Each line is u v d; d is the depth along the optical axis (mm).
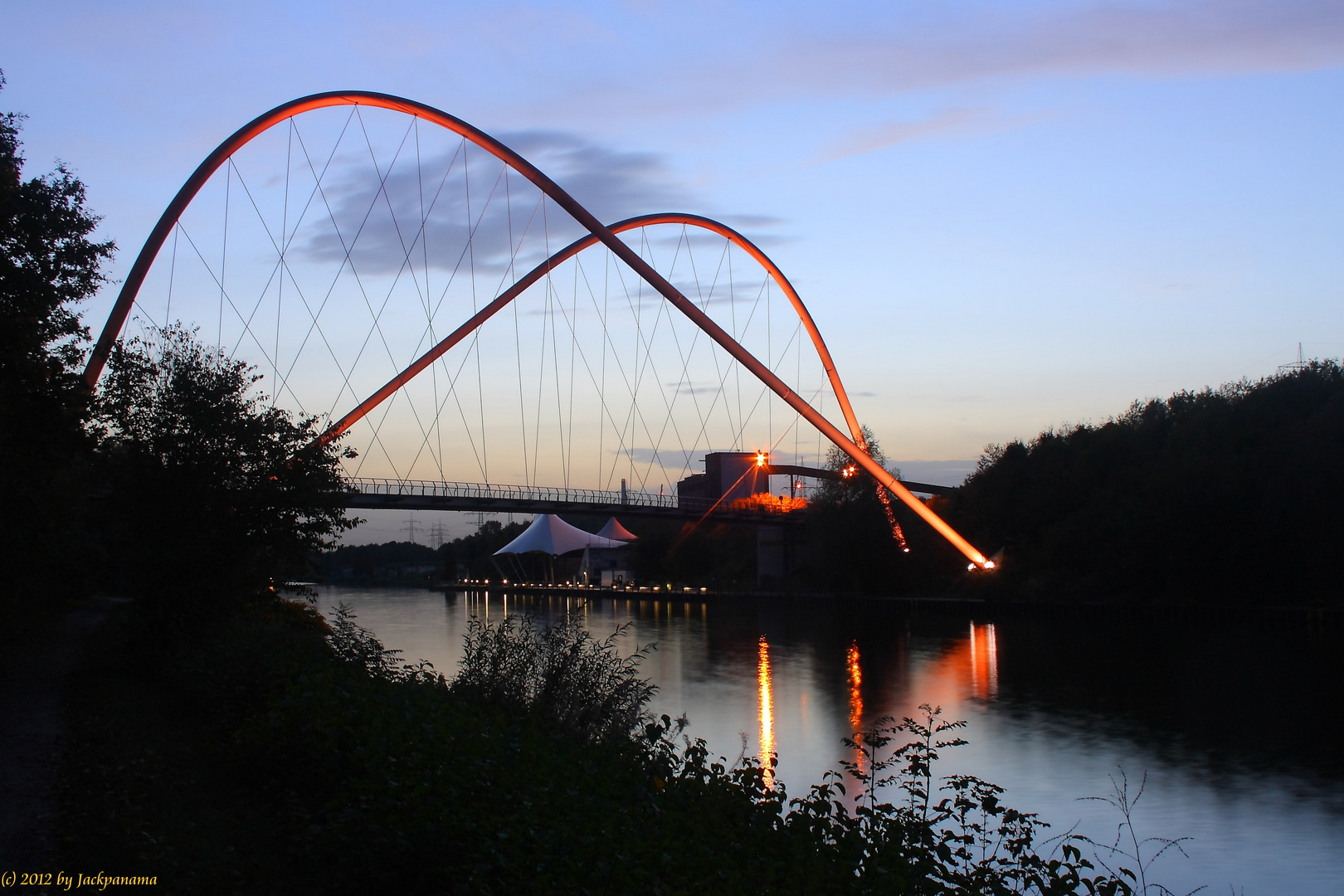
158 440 21766
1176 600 66688
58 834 9336
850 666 46938
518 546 133250
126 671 22547
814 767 25188
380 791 9039
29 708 17375
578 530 136750
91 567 29750
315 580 25328
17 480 18922
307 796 10750
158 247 44688
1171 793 23500
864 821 9992
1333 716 31938
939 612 79562
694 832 8859
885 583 91750
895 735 29781
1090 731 30641
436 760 9773
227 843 9359
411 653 42125
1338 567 58375
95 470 22312
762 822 9664
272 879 8484
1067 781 24656
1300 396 70062
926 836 9312
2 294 18047
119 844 8984
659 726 12766
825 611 86125
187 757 13047
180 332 22953
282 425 22906
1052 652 51094
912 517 93938
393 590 164875
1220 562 64875
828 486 94750
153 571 21094
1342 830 20625
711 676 43562
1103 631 60969
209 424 21906
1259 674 40875
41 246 20219
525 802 8547
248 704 14570
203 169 46406
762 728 31062
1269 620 58594
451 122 56094
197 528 21547
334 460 23469
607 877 7121
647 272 64250
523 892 7113
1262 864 18797
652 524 142250
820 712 34125
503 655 17094
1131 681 40469
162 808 10352
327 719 11438
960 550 89500
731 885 7188
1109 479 78688
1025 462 88562
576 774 10406
